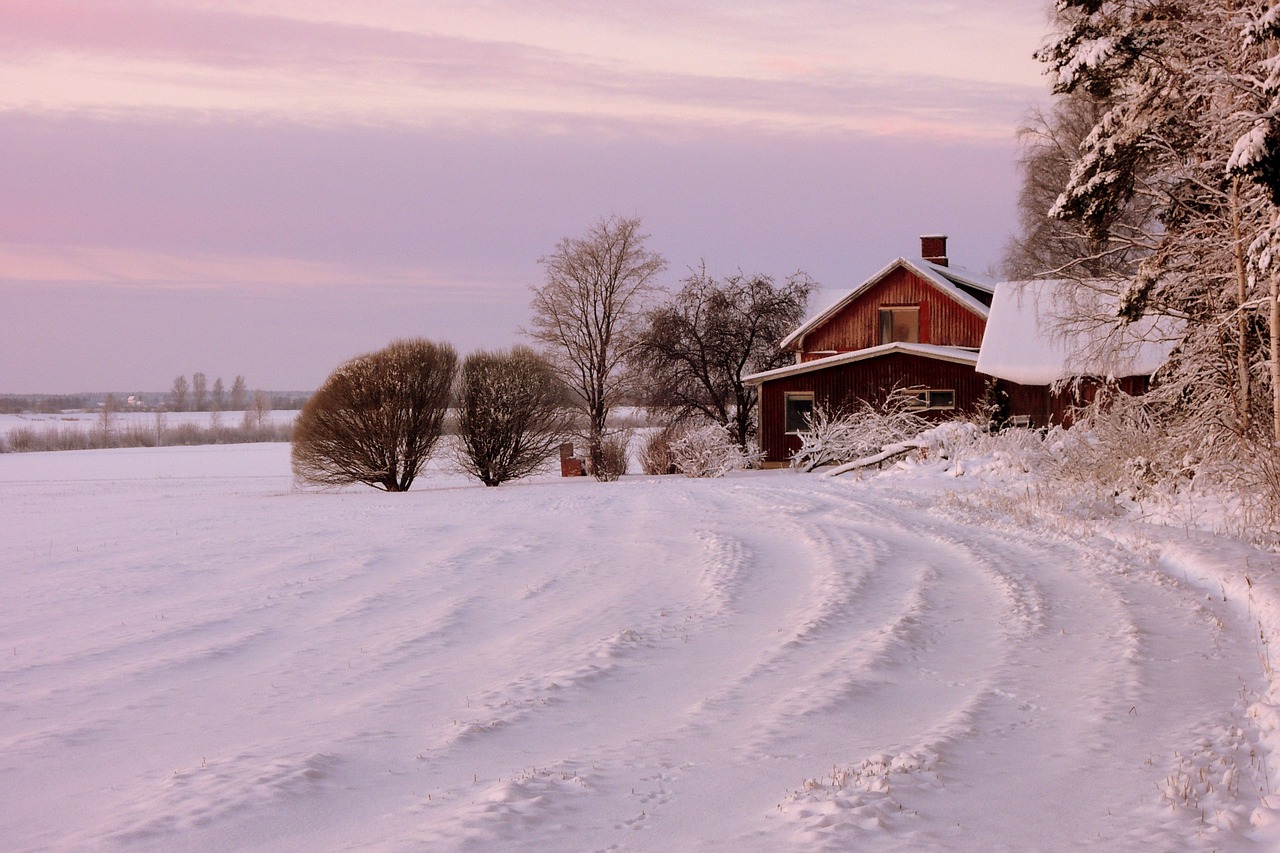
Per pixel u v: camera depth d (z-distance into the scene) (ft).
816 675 27.96
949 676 28.02
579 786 19.38
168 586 49.39
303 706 27.12
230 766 21.39
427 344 129.90
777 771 20.20
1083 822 17.15
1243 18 54.60
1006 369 118.32
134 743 24.09
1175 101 61.72
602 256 172.24
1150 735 22.11
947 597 39.50
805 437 125.18
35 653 35.35
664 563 51.03
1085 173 65.21
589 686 27.66
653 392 165.78
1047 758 20.65
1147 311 69.05
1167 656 29.53
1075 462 74.84
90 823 18.31
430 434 128.67
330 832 17.39
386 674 30.50
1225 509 55.06
